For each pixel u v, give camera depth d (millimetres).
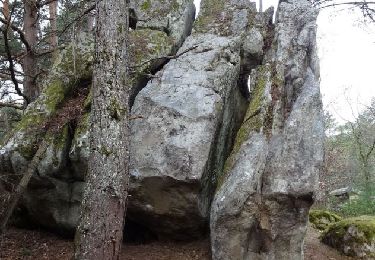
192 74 7844
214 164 7555
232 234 6484
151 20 9070
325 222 10625
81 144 7047
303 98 7027
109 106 5406
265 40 8914
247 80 9000
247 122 7434
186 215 7016
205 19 9188
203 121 7133
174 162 6746
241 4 9367
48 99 7992
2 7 9812
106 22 5637
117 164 5301
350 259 7719
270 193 6398
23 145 7422
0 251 7160
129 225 7797
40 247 7508
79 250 5086
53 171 7223
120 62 5609
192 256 7082
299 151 6613
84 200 5258
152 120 7254
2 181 7711
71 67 8445
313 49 7871
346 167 20312
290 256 6516
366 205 11680
